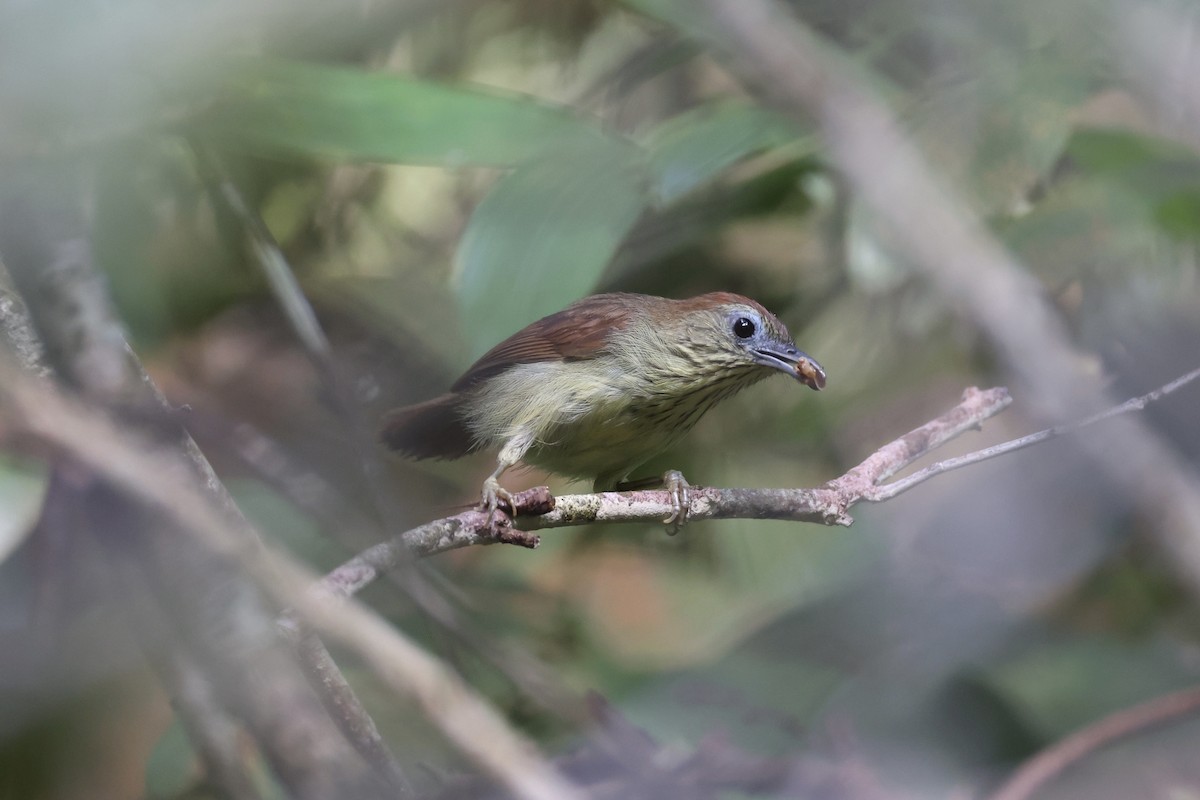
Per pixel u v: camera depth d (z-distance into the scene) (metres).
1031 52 8.59
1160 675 8.77
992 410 8.70
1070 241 9.18
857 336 12.30
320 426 10.52
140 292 10.34
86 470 4.14
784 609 10.18
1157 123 9.08
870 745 8.13
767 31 5.86
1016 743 8.30
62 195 5.06
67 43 4.54
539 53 12.53
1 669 6.93
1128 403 5.62
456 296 8.20
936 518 10.45
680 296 12.64
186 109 7.09
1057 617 9.63
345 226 12.91
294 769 4.39
